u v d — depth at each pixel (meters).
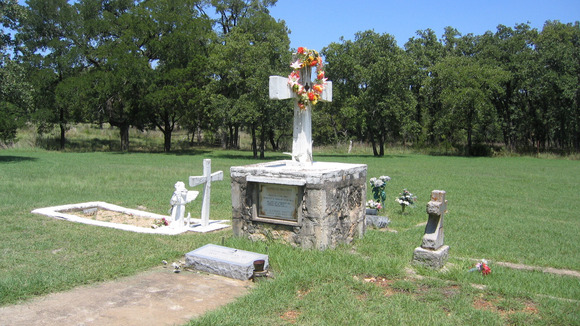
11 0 26.30
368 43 45.16
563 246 10.11
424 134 53.41
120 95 39.22
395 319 5.30
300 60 9.07
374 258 7.77
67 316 5.27
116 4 43.78
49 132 44.81
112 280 6.59
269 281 6.60
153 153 40.38
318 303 5.75
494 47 48.72
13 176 18.83
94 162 27.89
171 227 9.98
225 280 6.78
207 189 10.53
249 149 52.03
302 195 8.20
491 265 7.95
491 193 18.64
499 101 50.06
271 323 5.19
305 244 8.20
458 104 45.62
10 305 5.54
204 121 46.62
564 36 47.97
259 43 36.41
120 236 9.02
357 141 55.66
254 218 8.68
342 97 45.69
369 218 11.73
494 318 5.36
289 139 56.03
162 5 41.94
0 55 24.98
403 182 21.50
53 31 40.41
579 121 46.25
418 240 9.87
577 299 6.44
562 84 43.28
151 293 6.11
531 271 7.99
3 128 31.03
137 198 14.62
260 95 33.31
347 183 8.97
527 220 13.12
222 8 47.44
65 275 6.51
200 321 5.12
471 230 11.50
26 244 8.20
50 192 14.81
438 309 5.66
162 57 41.38
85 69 42.88
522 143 53.59
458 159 40.34
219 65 34.75
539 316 5.54
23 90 25.52
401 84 41.91
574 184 22.41
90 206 12.37
